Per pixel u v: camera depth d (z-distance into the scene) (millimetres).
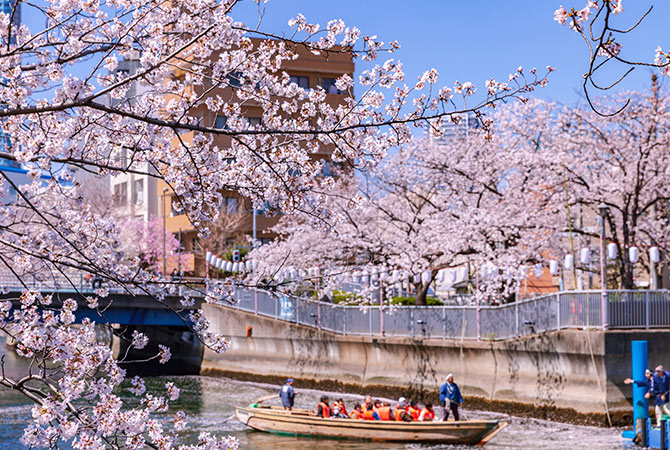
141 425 6875
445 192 37031
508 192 34250
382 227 37844
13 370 36969
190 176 8523
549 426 26375
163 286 8914
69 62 7398
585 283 44750
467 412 29906
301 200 9000
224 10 7551
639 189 31578
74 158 7617
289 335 38656
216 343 8555
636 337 25953
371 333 35125
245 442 25078
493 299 31906
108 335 56531
